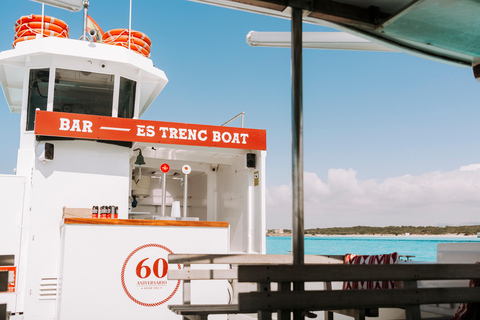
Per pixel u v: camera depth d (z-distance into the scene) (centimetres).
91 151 650
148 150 800
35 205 606
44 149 607
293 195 278
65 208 570
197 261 398
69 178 631
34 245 596
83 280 506
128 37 786
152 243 539
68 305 498
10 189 634
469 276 290
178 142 686
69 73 693
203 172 910
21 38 739
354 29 345
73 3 422
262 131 743
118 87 714
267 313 272
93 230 517
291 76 291
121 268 522
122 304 517
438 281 379
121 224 527
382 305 284
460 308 309
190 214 971
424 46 381
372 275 276
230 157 850
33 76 690
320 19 322
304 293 267
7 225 623
